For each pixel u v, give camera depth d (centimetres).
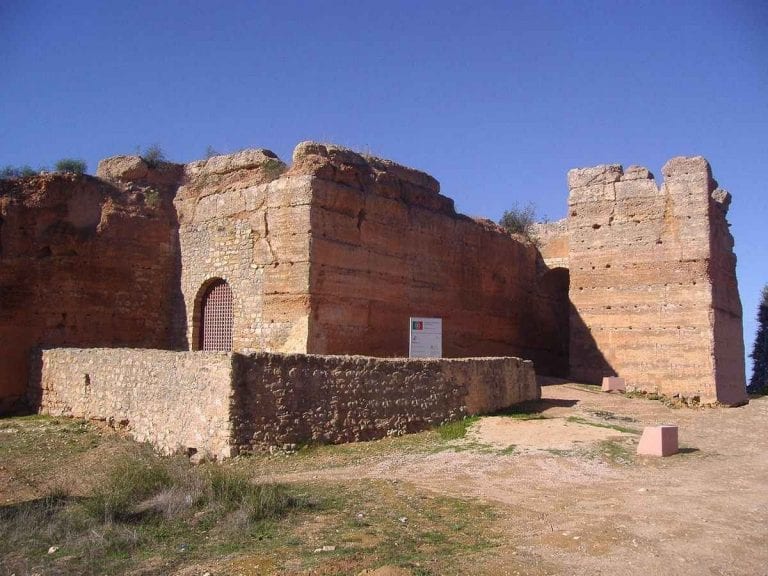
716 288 2611
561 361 3566
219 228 2356
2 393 2150
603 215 2794
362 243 2273
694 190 2622
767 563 796
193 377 1531
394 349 2377
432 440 1617
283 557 812
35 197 2309
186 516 1009
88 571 811
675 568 771
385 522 942
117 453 1571
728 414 2173
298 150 2200
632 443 1545
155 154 2619
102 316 2336
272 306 2123
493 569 760
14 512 1091
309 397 1536
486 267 2998
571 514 977
